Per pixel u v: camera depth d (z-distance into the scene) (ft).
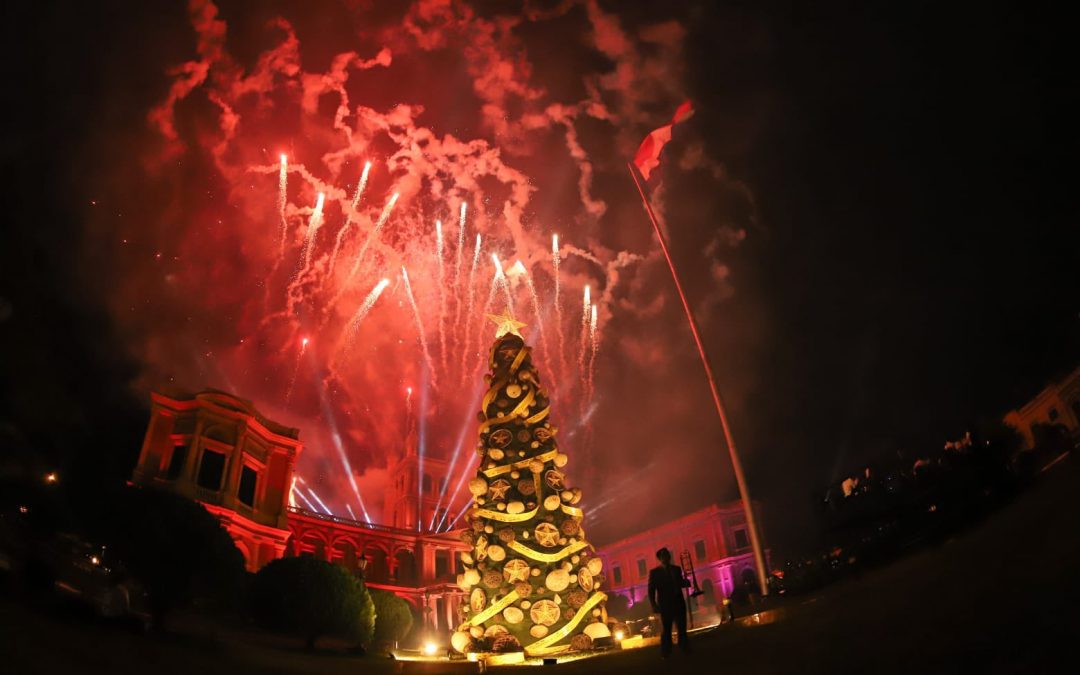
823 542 52.31
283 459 116.37
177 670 29.76
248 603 56.65
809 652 24.88
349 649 56.08
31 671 23.25
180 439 101.19
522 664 44.06
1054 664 16.90
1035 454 37.99
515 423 60.70
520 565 53.21
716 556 151.74
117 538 52.13
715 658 28.84
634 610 134.21
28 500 51.75
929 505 41.86
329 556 129.90
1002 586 23.50
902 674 19.45
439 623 132.98
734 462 60.59
